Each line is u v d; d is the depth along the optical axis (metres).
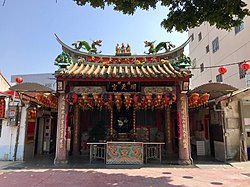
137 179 7.48
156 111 14.11
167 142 13.76
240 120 11.41
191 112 17.28
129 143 10.25
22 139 11.68
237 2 5.32
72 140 13.70
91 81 9.95
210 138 13.80
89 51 11.84
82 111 14.24
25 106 11.98
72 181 7.22
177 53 11.43
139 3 5.88
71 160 11.30
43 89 10.16
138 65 11.30
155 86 10.41
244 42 17.97
